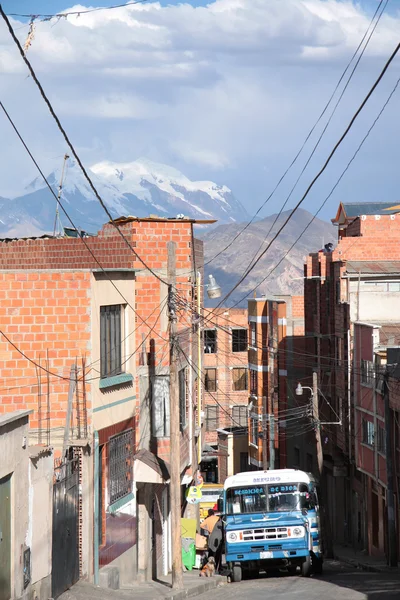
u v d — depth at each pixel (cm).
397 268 9569
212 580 5409
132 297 4825
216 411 16862
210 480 16050
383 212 11281
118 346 4625
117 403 4569
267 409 12481
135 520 4962
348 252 10188
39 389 4116
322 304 10425
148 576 5194
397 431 7375
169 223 5806
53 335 4128
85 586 3900
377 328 8294
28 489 3300
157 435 5269
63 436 4094
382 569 6431
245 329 16988
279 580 5538
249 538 5625
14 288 4122
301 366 11881
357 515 9150
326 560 7956
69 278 4134
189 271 5800
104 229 6228
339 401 9512
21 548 3209
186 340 5950
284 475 5778
